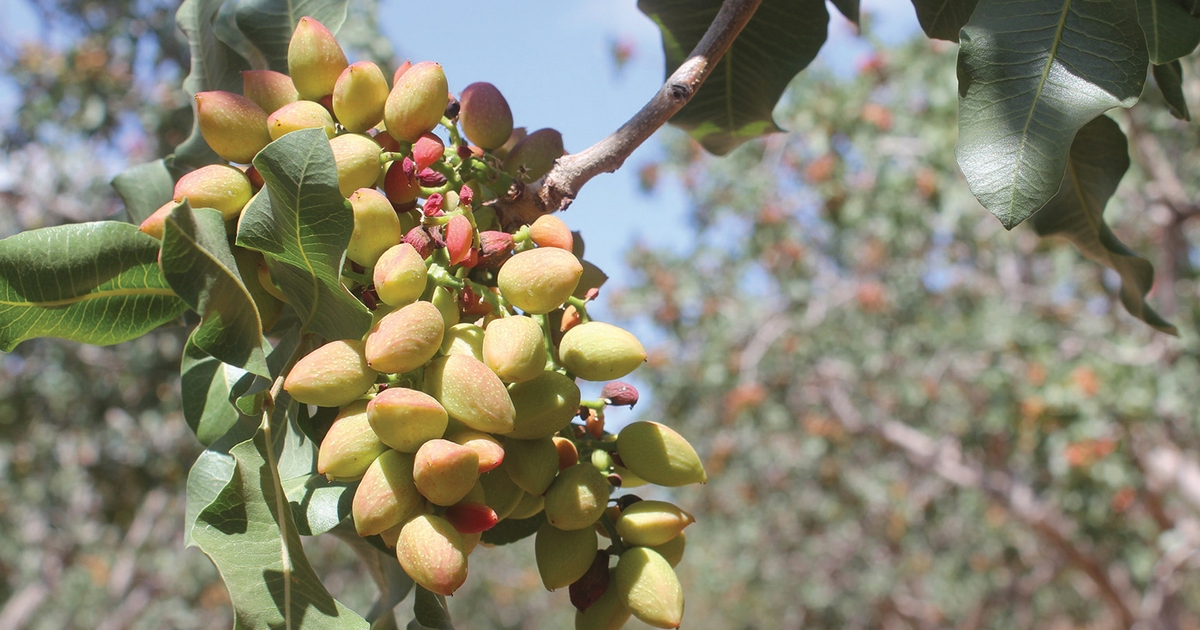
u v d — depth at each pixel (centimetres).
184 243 98
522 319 108
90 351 723
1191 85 682
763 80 189
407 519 102
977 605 1234
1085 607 1311
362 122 120
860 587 1205
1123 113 696
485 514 100
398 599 135
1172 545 809
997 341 849
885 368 962
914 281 929
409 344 99
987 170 106
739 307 996
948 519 1105
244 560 97
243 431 114
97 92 708
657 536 117
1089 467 766
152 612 927
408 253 105
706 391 974
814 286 975
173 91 691
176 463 761
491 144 134
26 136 716
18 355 714
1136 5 119
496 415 101
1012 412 824
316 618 97
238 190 114
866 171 886
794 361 963
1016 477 938
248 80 123
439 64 119
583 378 118
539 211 127
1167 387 746
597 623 117
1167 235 734
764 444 1023
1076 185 171
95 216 713
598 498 110
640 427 121
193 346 131
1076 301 906
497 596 1441
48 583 867
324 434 115
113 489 782
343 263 106
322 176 101
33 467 757
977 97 109
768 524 1169
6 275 107
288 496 110
